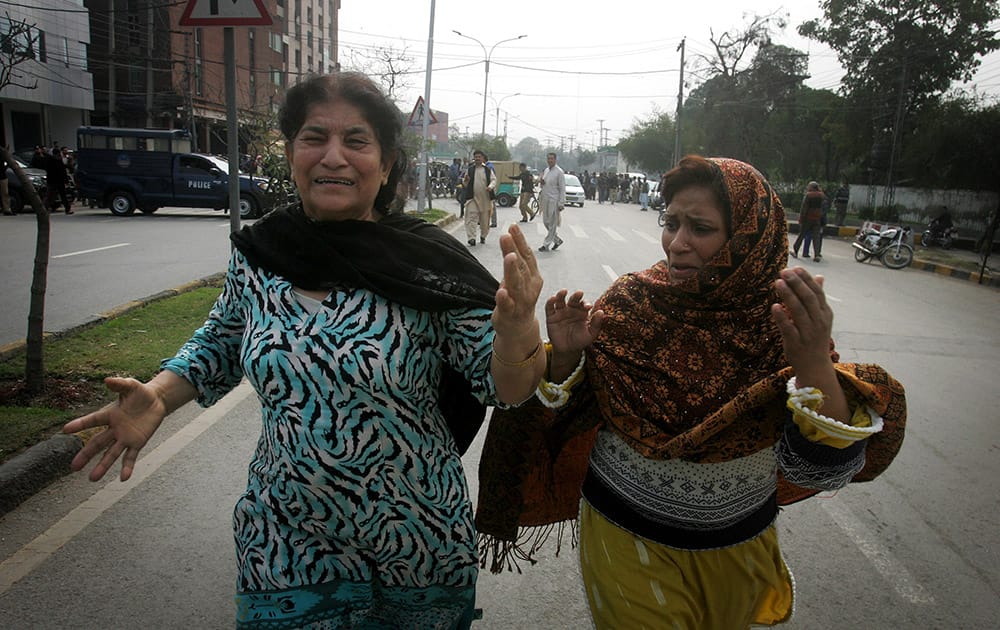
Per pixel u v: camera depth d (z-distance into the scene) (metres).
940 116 26.70
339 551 1.74
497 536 2.21
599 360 1.82
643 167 72.12
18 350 5.73
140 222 18.34
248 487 1.79
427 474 1.75
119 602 2.91
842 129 32.34
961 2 28.20
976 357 7.65
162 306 7.52
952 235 21.31
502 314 1.55
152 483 3.90
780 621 2.12
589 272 12.09
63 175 19.83
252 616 1.72
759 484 1.87
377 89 1.77
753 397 1.67
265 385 1.68
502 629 2.89
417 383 1.72
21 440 4.03
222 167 20.03
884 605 3.11
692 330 1.78
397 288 1.67
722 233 1.70
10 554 3.21
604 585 1.89
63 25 31.38
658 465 1.82
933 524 3.84
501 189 31.94
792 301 1.52
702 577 1.86
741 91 43.38
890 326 9.13
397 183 1.89
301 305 1.69
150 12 35.72
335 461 1.67
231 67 6.47
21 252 12.06
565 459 2.20
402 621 1.88
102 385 5.03
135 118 36.41
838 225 25.64
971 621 3.02
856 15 30.62
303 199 1.76
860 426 1.61
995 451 4.90
